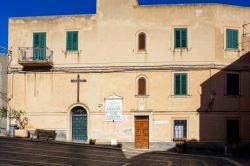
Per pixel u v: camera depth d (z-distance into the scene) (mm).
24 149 29125
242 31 36625
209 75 35812
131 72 36594
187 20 36344
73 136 37219
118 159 27625
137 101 36344
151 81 36344
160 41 36469
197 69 35938
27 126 37625
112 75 36812
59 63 37531
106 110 36688
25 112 37719
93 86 37031
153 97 36188
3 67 45000
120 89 36625
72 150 30594
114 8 37219
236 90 36188
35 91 37688
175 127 35938
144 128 36312
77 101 37094
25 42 38156
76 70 37219
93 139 36438
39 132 37000
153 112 36094
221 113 35750
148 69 36375
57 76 37500
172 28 36406
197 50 36094
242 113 36062
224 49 36188
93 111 36875
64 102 37281
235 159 31281
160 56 36375
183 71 36062
